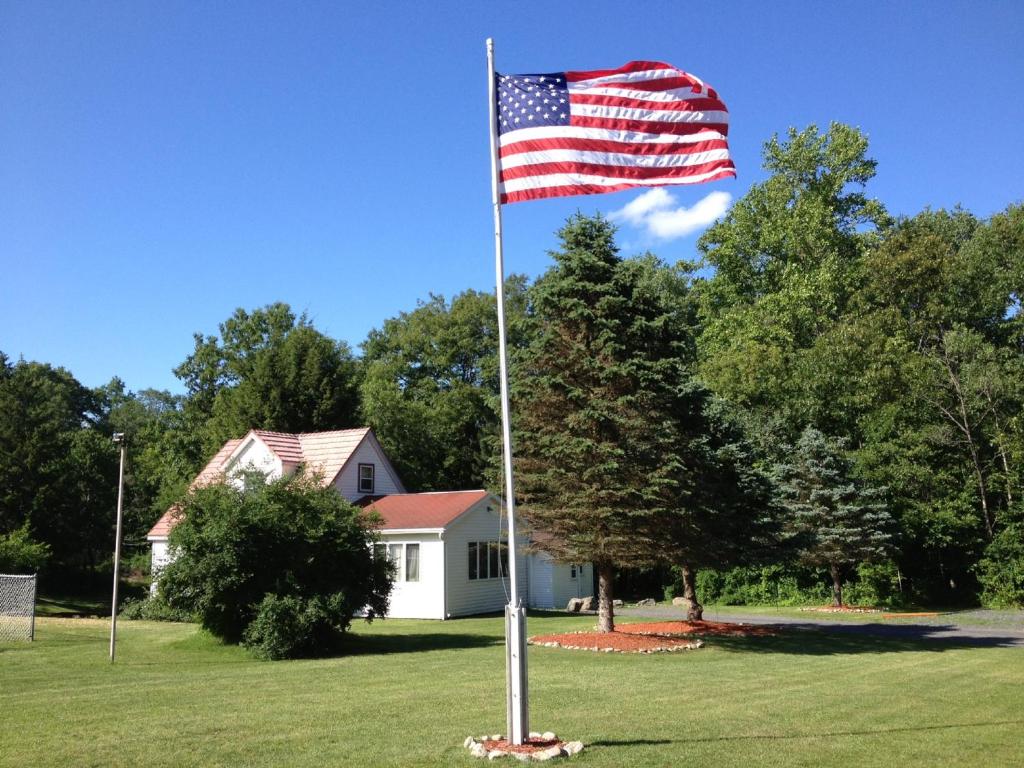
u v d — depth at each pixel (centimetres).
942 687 1241
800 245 4422
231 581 1698
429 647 1838
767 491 2217
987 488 3306
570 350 1853
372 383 4800
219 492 1844
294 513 1852
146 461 5009
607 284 1825
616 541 1759
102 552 4481
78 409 7331
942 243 4250
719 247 4709
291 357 4534
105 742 815
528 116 935
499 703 1055
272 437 3247
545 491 1891
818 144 4575
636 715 973
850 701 1095
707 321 4794
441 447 4788
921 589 3269
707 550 1969
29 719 944
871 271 4231
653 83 969
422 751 771
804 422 3684
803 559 2984
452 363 5322
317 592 1752
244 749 782
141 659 1625
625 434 1800
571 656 1638
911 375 3522
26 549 3412
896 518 3198
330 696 1116
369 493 3272
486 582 3006
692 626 2269
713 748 792
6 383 4372
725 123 980
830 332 3928
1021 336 4191
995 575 3025
